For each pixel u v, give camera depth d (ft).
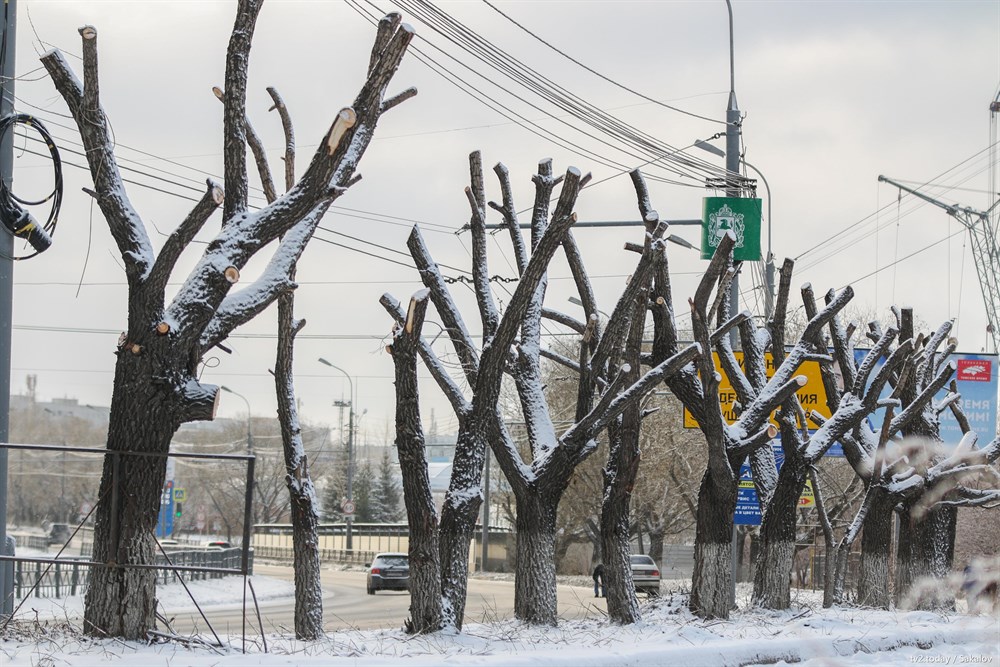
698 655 70.64
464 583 80.69
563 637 79.15
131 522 59.21
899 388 112.27
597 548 229.86
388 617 135.33
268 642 69.31
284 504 483.51
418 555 77.56
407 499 77.66
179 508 273.95
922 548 120.16
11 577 73.46
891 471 116.57
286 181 80.18
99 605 59.11
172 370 60.08
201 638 62.03
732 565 110.73
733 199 124.57
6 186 71.82
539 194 94.48
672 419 227.81
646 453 226.99
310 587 74.90
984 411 166.61
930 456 121.90
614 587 92.79
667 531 248.11
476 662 58.54
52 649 55.72
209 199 57.98
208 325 62.64
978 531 198.29
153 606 60.34
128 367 59.62
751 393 110.42
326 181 63.77
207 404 61.05
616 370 98.02
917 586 119.55
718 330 96.07
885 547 117.08
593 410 85.56
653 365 103.09
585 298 100.01
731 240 89.92
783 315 110.22
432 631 76.89
